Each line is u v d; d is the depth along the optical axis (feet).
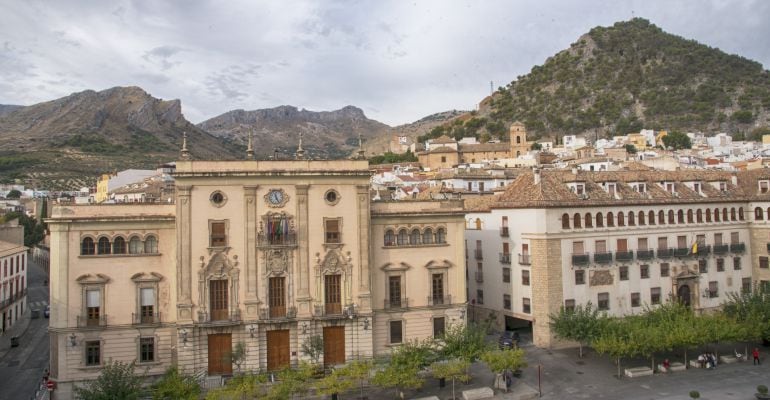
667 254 233.14
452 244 203.41
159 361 174.60
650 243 232.12
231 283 178.40
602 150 582.76
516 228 224.94
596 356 204.44
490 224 239.50
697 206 244.83
